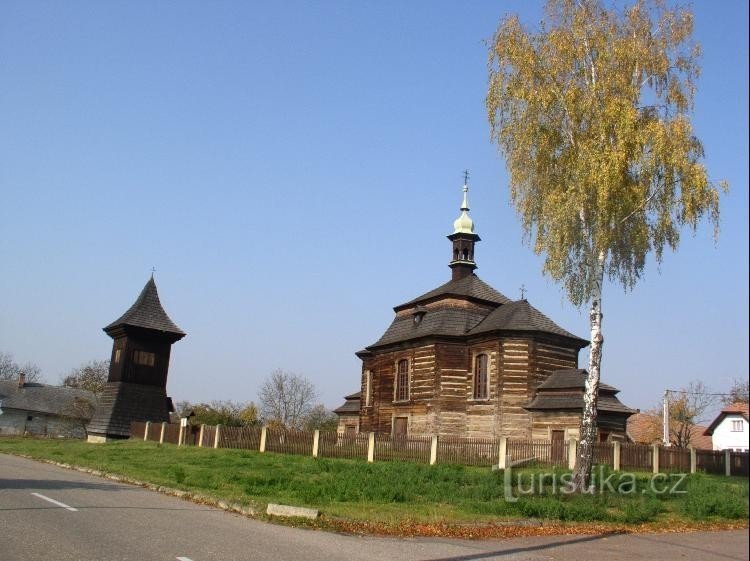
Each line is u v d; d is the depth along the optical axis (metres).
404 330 49.81
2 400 96.81
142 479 22.91
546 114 24.97
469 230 54.78
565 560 12.89
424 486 22.12
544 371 41.88
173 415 79.88
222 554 11.28
